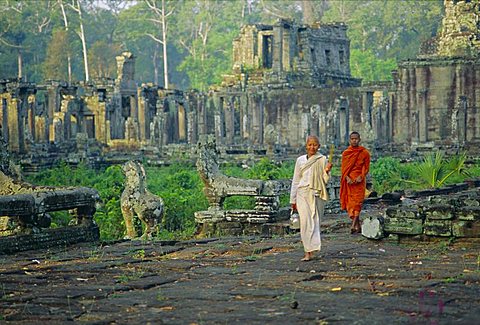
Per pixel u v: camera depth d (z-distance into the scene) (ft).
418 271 39.52
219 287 36.73
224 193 67.21
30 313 32.35
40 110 258.98
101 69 396.98
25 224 52.54
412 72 233.35
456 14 241.14
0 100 210.38
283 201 79.56
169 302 33.68
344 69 307.37
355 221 56.59
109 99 268.00
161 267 43.06
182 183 124.26
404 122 235.61
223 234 66.85
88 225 57.16
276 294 34.53
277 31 282.97
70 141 228.43
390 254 46.06
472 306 31.58
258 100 270.05
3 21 375.45
